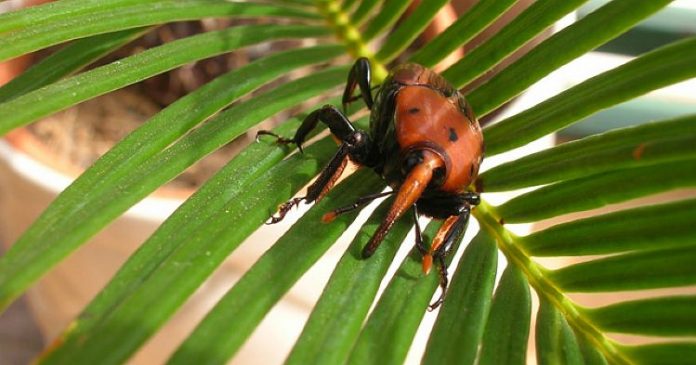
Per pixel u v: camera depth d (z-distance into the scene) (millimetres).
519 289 128
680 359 121
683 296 120
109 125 210
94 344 105
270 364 201
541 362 124
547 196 129
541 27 137
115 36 141
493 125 138
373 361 115
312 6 164
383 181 136
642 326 122
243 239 120
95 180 119
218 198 124
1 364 254
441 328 121
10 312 267
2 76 194
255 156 130
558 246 127
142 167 123
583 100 128
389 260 125
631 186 120
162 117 128
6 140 182
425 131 132
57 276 200
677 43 121
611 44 221
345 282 121
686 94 223
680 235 118
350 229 169
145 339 107
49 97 121
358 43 163
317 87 147
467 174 133
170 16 138
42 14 127
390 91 139
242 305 112
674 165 117
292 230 123
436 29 201
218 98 135
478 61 144
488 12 145
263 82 142
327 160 134
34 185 177
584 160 124
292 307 192
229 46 143
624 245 122
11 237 209
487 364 119
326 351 113
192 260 115
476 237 132
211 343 108
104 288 111
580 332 126
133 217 172
